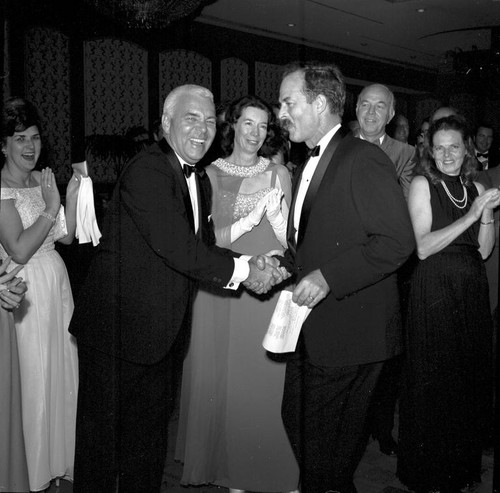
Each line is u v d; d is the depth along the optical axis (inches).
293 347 90.8
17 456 90.3
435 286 102.7
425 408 105.3
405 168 128.0
